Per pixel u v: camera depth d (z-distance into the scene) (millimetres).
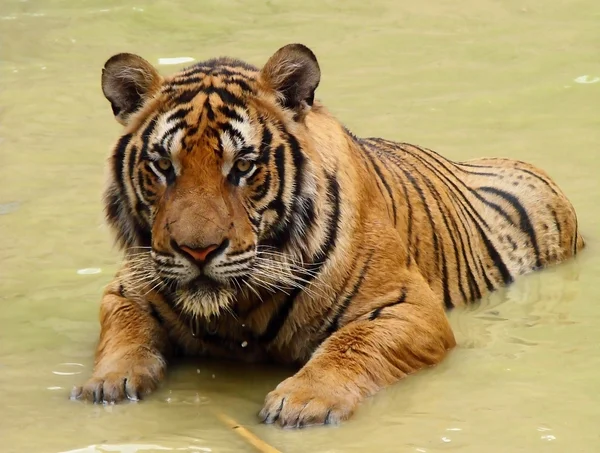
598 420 8906
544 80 18078
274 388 9711
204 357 10336
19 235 13281
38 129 16672
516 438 8625
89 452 8430
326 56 19297
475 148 15508
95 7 21734
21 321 11172
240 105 9297
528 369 9922
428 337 9891
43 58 19594
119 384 9430
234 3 22016
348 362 9430
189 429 8859
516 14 21234
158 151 9141
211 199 8898
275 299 9656
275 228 9312
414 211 11172
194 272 8867
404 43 19891
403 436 8680
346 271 9773
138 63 9523
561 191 13258
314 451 8438
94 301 11602
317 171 9531
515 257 12422
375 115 16734
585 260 12906
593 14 21031
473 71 18562
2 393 9594
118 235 9727
